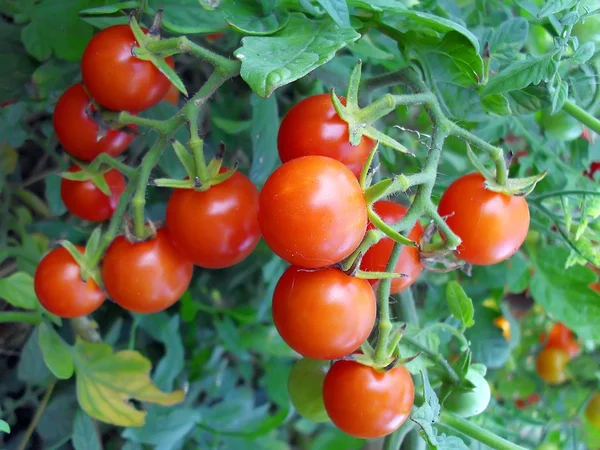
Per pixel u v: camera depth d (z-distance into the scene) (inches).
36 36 10.3
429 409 8.2
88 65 8.5
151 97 8.8
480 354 13.8
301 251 7.1
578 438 16.8
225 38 11.4
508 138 13.1
